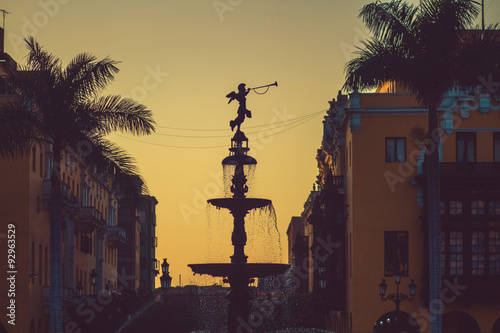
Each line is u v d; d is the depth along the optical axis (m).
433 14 47.12
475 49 47.28
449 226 66.12
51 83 46.47
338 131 75.94
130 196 48.03
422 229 67.38
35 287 72.31
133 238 139.00
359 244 67.56
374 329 67.00
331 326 82.56
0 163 69.94
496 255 66.06
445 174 66.06
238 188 46.62
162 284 75.69
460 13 46.59
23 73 47.00
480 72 47.09
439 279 45.97
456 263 66.06
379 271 67.31
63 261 82.12
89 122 46.09
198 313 98.44
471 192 66.44
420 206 67.62
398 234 67.56
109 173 47.72
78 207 84.88
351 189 68.94
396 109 67.81
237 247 46.28
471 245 66.06
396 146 68.12
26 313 69.38
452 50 47.09
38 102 46.09
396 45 47.84
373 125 68.12
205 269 45.84
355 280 67.25
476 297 65.69
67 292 79.44
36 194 72.88
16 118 45.88
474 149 67.44
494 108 67.50
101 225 100.44
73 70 47.00
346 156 73.50
